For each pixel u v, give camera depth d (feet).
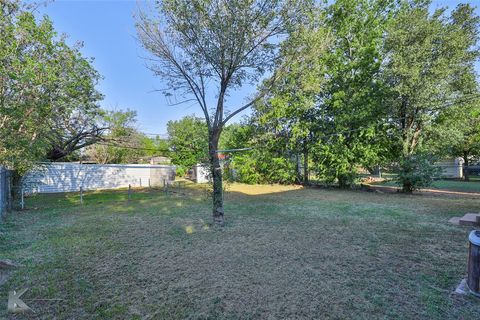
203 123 29.09
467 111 39.24
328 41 21.91
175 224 21.08
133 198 38.75
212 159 20.68
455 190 44.57
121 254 14.12
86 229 19.63
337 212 25.50
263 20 18.21
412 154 41.27
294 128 48.88
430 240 16.01
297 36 19.81
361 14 46.19
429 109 39.06
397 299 9.18
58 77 29.48
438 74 35.58
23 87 25.91
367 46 44.14
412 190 41.60
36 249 15.02
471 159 68.74
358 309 8.59
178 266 12.44
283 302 9.11
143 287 10.36
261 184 56.95
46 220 23.15
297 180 56.54
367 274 11.29
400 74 36.68
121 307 8.91
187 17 18.20
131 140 59.21
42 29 27.14
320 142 48.52
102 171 59.98
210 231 18.71
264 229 19.13
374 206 28.76
